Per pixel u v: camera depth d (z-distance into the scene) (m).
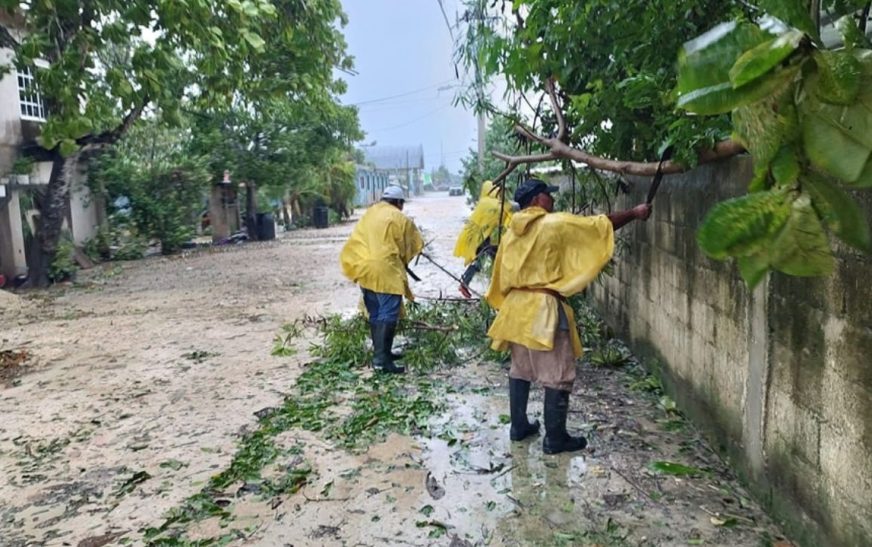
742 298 3.25
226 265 14.07
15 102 12.73
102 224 16.23
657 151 3.65
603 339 6.02
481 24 4.47
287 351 6.33
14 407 5.04
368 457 3.84
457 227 21.25
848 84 1.07
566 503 3.22
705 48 1.13
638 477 3.45
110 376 5.80
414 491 3.40
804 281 2.63
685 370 4.16
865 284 2.22
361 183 49.31
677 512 3.09
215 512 3.26
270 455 3.89
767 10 1.20
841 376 2.38
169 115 10.53
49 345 7.14
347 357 5.88
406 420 4.37
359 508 3.25
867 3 1.79
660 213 4.65
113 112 11.84
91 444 4.23
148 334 7.47
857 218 1.19
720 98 1.10
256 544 2.96
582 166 5.41
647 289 5.03
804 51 1.04
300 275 12.09
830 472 2.47
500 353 5.61
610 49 3.60
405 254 5.64
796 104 1.11
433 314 6.20
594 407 4.45
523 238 3.73
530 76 4.58
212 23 9.34
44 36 8.98
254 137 19.00
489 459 3.76
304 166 20.23
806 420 2.64
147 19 9.14
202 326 7.81
